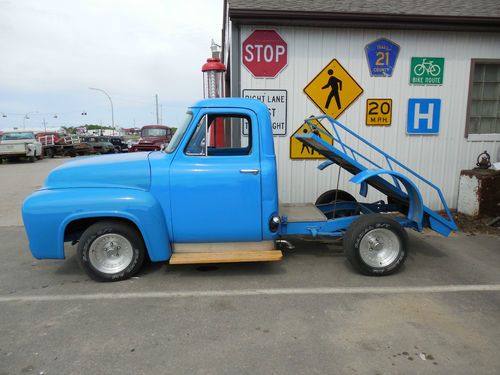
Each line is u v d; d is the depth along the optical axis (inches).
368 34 275.9
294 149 283.0
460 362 113.2
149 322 136.6
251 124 172.4
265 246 179.6
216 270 185.6
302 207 214.8
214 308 146.9
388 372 108.7
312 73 276.2
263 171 171.3
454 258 202.2
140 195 165.2
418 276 178.2
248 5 259.4
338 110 282.0
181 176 168.2
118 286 167.6
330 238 217.3
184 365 112.0
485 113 302.5
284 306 148.3
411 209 192.1
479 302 151.7
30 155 927.7
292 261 198.1
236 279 174.7
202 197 169.9
